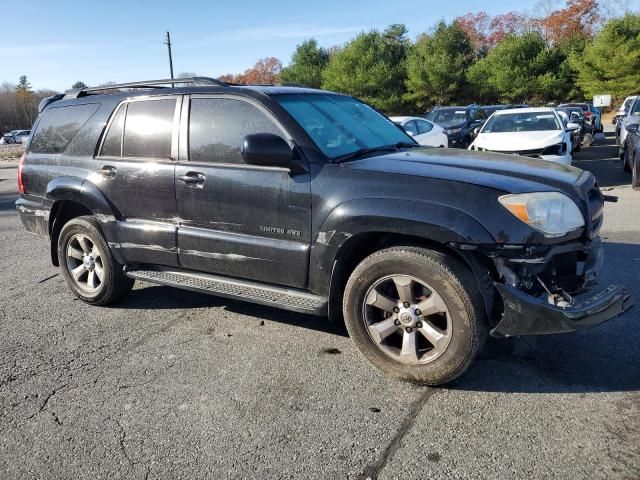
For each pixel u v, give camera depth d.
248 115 3.74
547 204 2.96
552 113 11.32
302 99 3.96
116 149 4.37
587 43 46.38
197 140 3.93
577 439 2.66
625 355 3.48
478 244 2.92
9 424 3.02
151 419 3.01
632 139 11.09
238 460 2.63
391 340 3.41
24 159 5.05
